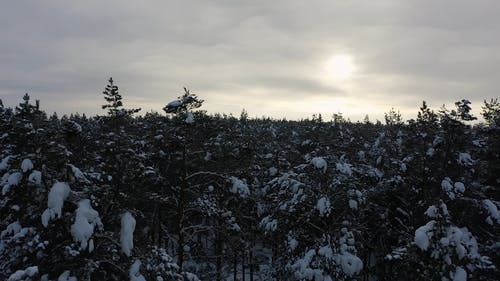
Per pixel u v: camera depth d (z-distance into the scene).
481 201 19.72
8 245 12.63
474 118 20.95
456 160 21.31
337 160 19.77
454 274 14.60
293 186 19.22
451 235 14.70
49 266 12.58
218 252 25.77
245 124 86.62
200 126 20.62
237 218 26.72
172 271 13.84
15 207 12.95
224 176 21.16
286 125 92.38
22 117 13.56
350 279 17.59
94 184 14.09
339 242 18.19
